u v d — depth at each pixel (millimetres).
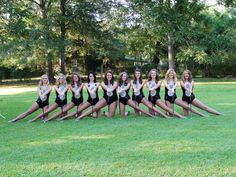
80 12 34625
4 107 15055
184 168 5992
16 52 31922
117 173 5840
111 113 11625
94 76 11578
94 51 39250
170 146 7410
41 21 32500
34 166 6309
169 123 10133
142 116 11633
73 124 10375
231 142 7613
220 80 36156
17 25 21656
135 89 11602
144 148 7305
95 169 6062
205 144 7500
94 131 9195
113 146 7531
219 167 6000
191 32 34625
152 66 43125
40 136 8750
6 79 41375
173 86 11523
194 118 10953
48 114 12227
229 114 11609
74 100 11422
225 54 40375
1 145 7895
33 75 43812
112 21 36031
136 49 38594
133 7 33938
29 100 17938
